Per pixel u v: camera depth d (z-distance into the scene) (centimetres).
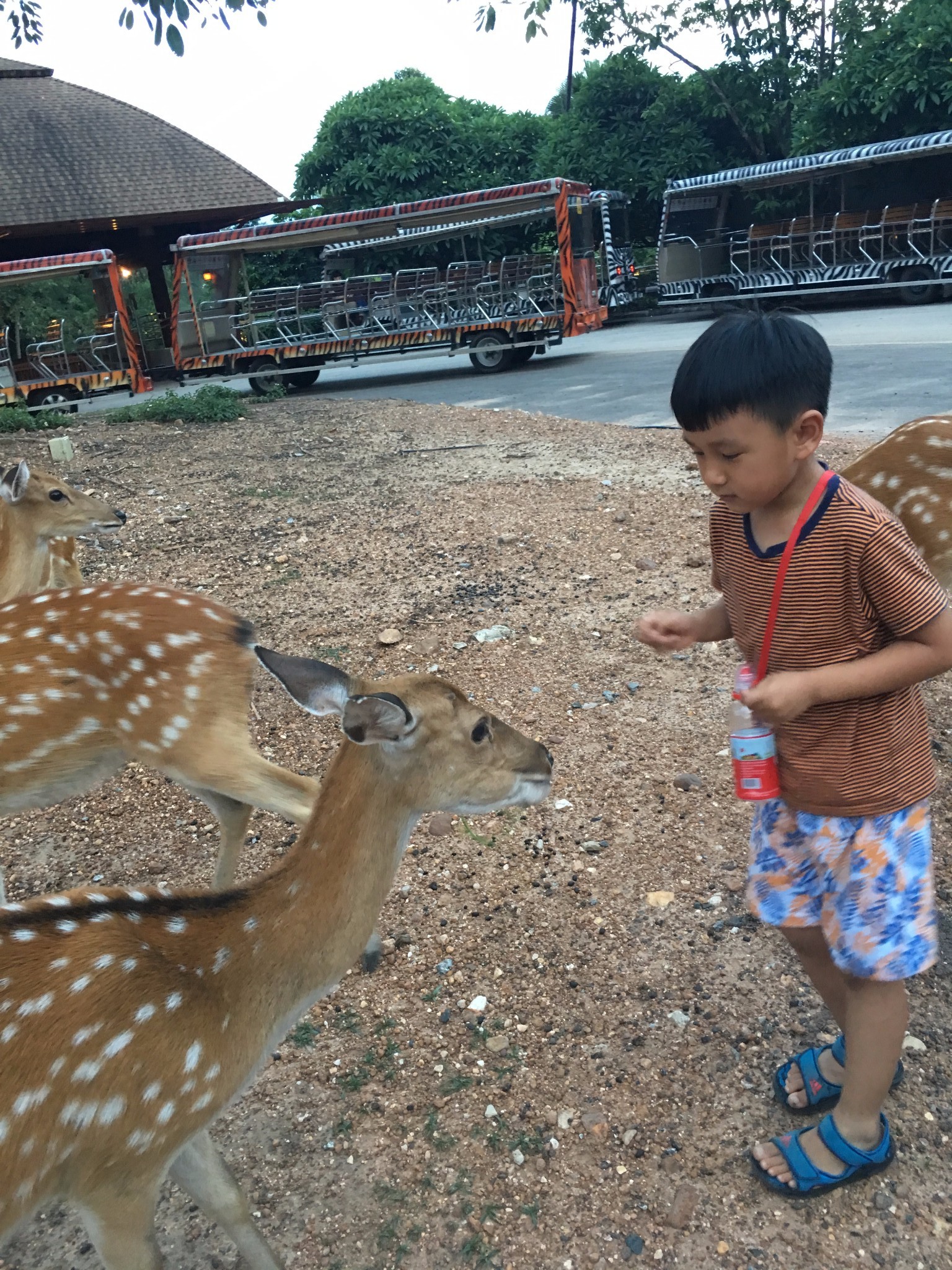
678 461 845
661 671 481
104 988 198
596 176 2681
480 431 1070
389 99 3027
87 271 2064
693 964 309
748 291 2194
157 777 447
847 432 891
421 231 2147
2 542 532
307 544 716
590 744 428
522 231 2333
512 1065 282
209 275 1984
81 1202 202
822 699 193
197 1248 242
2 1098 185
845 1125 230
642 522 688
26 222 2464
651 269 2598
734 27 2620
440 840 378
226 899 223
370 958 319
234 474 945
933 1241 224
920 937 208
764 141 2680
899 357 1255
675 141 2627
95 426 1305
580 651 509
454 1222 240
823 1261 223
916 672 191
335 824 219
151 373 2652
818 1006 288
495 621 553
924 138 1845
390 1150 260
